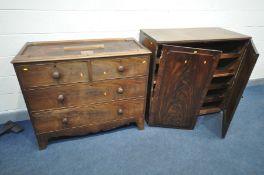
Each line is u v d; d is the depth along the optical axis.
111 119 1.42
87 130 1.41
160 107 1.51
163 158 1.34
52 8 1.34
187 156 1.36
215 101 1.82
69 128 1.35
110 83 1.26
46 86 1.13
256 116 1.83
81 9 1.40
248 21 1.93
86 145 1.42
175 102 1.48
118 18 1.52
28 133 1.53
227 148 1.45
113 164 1.28
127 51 1.21
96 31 1.52
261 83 2.43
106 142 1.45
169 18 1.66
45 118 1.25
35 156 1.32
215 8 1.75
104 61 1.16
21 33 1.36
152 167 1.27
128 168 1.25
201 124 1.70
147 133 1.56
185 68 1.32
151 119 1.58
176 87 1.41
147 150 1.40
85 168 1.24
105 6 1.45
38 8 1.31
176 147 1.43
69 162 1.28
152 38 1.33
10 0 1.24
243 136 1.57
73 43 1.37
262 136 1.58
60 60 1.07
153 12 1.59
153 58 1.33
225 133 1.51
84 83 1.20
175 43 1.30
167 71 1.33
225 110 1.68
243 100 2.08
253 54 1.33
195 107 1.51
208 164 1.31
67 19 1.41
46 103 1.19
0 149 1.37
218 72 1.54
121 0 1.46
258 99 2.11
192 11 1.69
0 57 1.39
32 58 1.05
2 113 1.59
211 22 1.81
